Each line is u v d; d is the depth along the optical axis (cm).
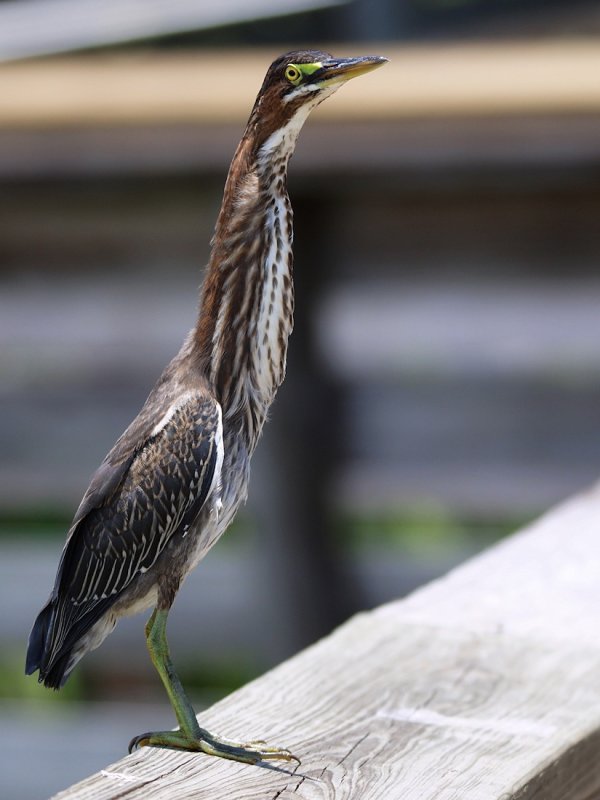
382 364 1200
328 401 1186
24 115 1095
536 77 1086
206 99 1080
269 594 1195
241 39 1279
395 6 1348
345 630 557
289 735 462
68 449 1241
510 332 1191
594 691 497
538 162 1057
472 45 1362
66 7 1277
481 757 441
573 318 1177
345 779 426
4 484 1252
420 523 1523
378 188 1096
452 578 622
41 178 1105
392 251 1198
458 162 1065
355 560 1223
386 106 1066
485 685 503
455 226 1188
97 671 1433
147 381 1227
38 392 1241
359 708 484
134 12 1262
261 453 1172
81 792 417
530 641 545
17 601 1260
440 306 1197
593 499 751
